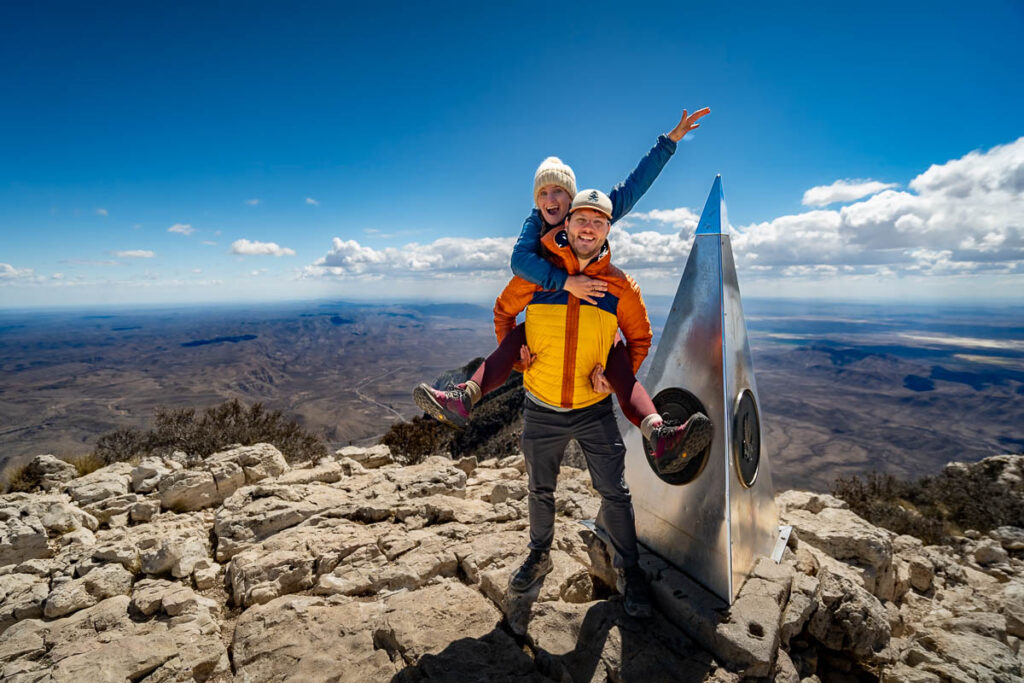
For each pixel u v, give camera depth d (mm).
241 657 2363
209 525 3965
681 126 2736
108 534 3641
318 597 2865
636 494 3092
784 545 3199
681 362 2904
